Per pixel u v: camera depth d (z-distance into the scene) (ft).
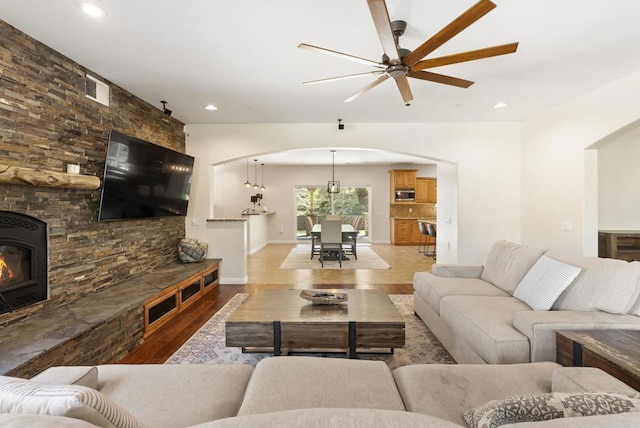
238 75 10.36
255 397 4.07
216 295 14.17
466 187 16.05
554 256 8.21
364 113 14.57
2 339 6.53
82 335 7.07
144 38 8.05
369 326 7.50
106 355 7.84
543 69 9.95
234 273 16.43
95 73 10.06
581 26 7.55
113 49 8.58
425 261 22.61
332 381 4.44
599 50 8.74
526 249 9.43
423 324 10.63
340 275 18.26
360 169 33.24
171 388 4.45
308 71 10.08
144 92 11.78
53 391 2.71
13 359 5.72
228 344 7.59
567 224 13.11
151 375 4.78
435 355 8.40
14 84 7.41
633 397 2.75
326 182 33.32
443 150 16.08
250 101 12.84
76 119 9.30
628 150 14.80
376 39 8.18
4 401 2.70
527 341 5.98
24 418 1.95
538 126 14.70
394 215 33.09
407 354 8.46
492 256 10.60
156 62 9.39
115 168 10.01
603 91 11.39
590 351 5.03
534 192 15.01
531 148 15.19
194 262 15.11
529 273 8.34
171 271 13.23
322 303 8.75
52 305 8.41
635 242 13.70
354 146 16.15
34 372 5.82
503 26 7.54
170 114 13.67
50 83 8.40
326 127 16.15
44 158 8.23
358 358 8.25
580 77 10.58
